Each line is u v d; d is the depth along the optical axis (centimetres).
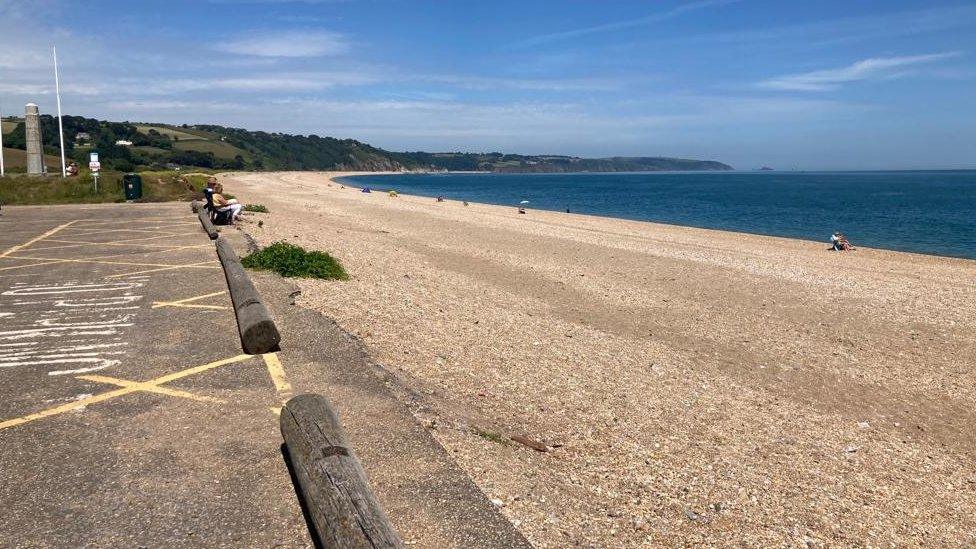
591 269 1934
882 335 1309
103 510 409
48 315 896
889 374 1074
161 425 537
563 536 462
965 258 2805
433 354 905
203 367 684
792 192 10375
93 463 469
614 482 602
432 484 461
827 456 749
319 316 915
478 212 4403
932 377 1068
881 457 765
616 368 984
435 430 582
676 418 808
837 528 587
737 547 523
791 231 4012
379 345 885
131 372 667
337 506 357
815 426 841
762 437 780
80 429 527
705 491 618
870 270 2162
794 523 583
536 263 1997
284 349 751
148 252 1446
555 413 769
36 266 1272
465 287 1511
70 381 640
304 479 395
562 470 603
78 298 996
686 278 1852
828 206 6638
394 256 1861
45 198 2878
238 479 450
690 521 552
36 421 542
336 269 1330
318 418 448
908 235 3800
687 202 7469
